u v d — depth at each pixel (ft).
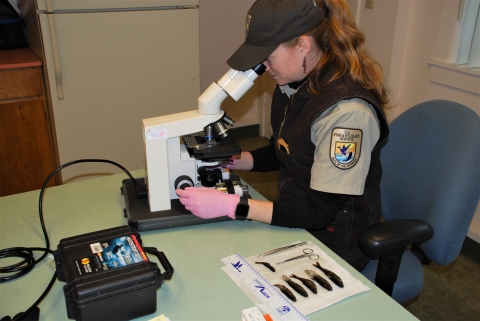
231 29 10.50
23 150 7.13
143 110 7.49
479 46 6.34
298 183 3.84
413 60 7.40
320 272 3.02
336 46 3.42
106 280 2.49
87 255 2.72
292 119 3.76
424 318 5.88
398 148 4.32
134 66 7.11
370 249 3.33
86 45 6.63
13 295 2.82
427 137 4.04
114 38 6.79
